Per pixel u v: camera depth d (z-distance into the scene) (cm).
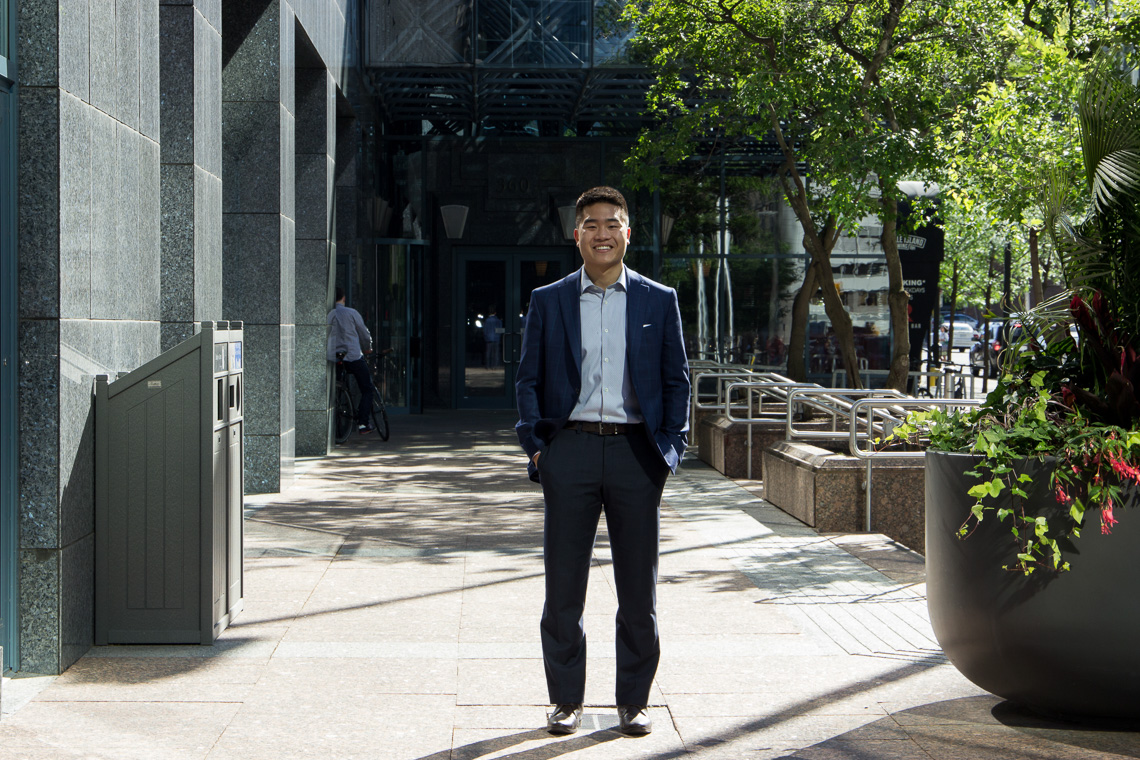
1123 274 432
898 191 1233
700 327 2081
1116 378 400
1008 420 416
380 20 1627
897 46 1327
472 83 1720
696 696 434
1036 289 1172
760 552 733
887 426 838
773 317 2083
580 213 392
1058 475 373
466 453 1355
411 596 605
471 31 1622
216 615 511
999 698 432
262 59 1023
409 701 427
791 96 1241
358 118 1590
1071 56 1068
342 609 575
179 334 744
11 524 448
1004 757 369
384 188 1947
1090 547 374
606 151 2052
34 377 451
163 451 497
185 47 740
